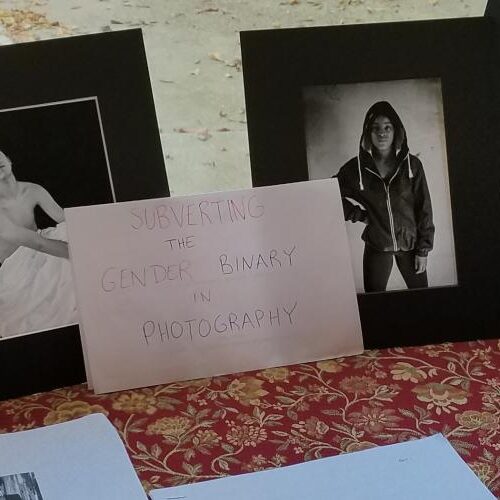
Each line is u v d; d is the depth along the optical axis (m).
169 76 0.91
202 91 0.92
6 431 0.68
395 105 0.76
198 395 0.72
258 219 0.75
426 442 0.65
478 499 0.59
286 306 0.75
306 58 0.75
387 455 0.63
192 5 0.92
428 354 0.76
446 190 0.77
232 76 0.92
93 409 0.70
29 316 0.72
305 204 0.75
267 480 0.61
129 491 0.60
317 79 0.75
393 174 0.77
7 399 0.72
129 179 0.74
